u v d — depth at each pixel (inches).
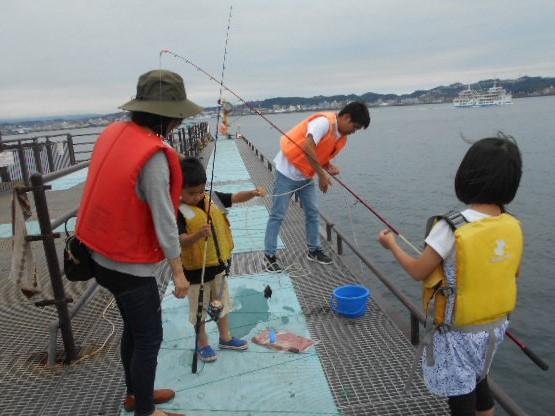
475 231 70.9
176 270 87.0
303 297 161.8
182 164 111.7
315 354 126.1
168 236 84.5
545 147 1274.6
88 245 85.6
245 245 221.9
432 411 102.5
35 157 420.2
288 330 139.6
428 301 78.7
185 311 154.1
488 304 73.4
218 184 405.1
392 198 708.7
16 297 175.8
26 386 117.7
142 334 90.5
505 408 87.3
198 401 108.0
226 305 125.2
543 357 255.4
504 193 72.2
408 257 79.3
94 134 529.7
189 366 122.3
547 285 348.8
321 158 177.2
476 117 4005.9
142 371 91.0
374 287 176.4
